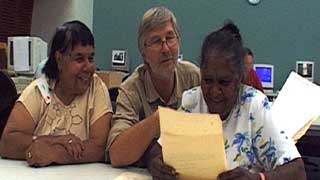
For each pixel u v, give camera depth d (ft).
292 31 15.44
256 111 4.65
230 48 4.37
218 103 4.53
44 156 5.55
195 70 5.92
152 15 5.55
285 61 15.53
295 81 5.70
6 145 5.95
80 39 5.92
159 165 4.44
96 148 5.88
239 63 4.42
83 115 6.19
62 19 14.92
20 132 5.98
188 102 4.78
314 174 9.86
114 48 16.48
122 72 14.98
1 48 13.21
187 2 15.96
